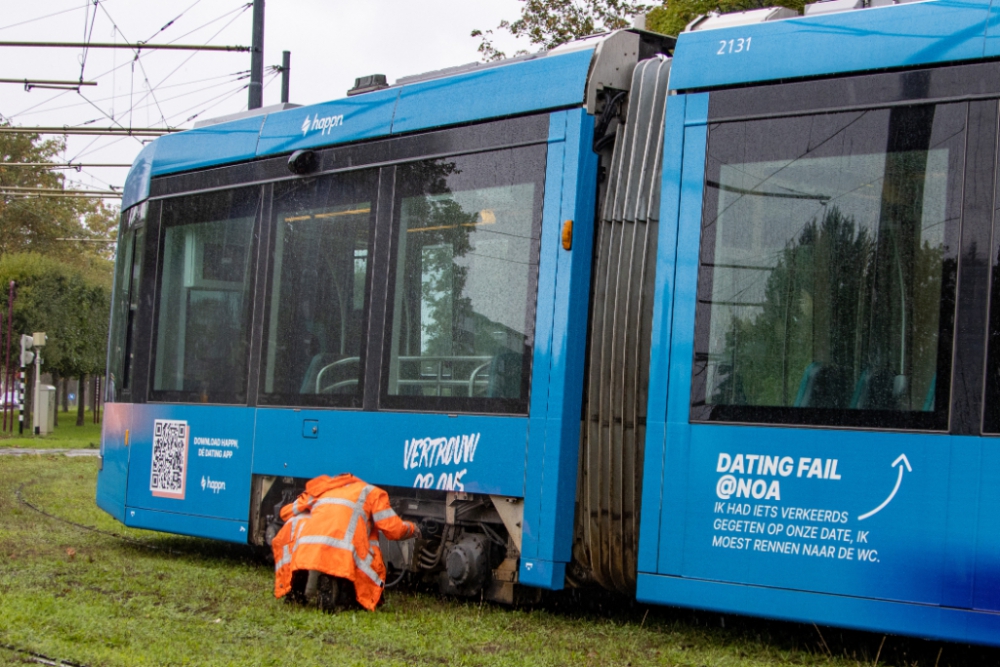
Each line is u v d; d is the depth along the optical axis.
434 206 8.44
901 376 6.28
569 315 7.47
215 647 6.45
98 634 6.71
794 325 6.64
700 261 7.00
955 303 6.15
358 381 8.76
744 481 6.68
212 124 10.79
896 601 6.14
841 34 6.67
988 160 6.12
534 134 7.84
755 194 6.86
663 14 14.62
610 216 7.52
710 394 6.86
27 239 57.19
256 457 9.52
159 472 10.49
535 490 7.49
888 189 6.43
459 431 7.98
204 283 10.35
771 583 6.53
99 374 48.59
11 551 10.09
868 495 6.28
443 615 7.66
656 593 6.92
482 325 7.98
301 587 7.91
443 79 8.55
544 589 8.33
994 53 6.14
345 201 9.11
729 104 7.02
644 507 7.00
